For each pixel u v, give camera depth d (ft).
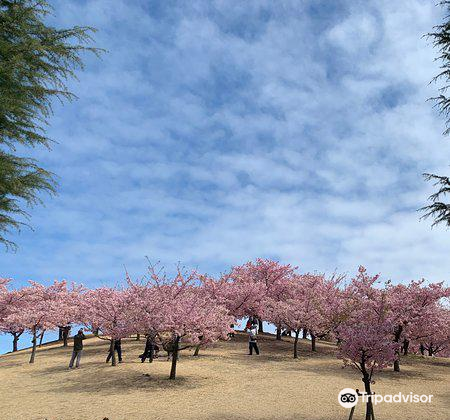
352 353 39.75
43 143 34.14
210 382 56.59
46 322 83.35
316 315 82.94
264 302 101.55
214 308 70.95
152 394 50.44
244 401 47.06
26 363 79.87
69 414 42.98
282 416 41.24
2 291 116.47
